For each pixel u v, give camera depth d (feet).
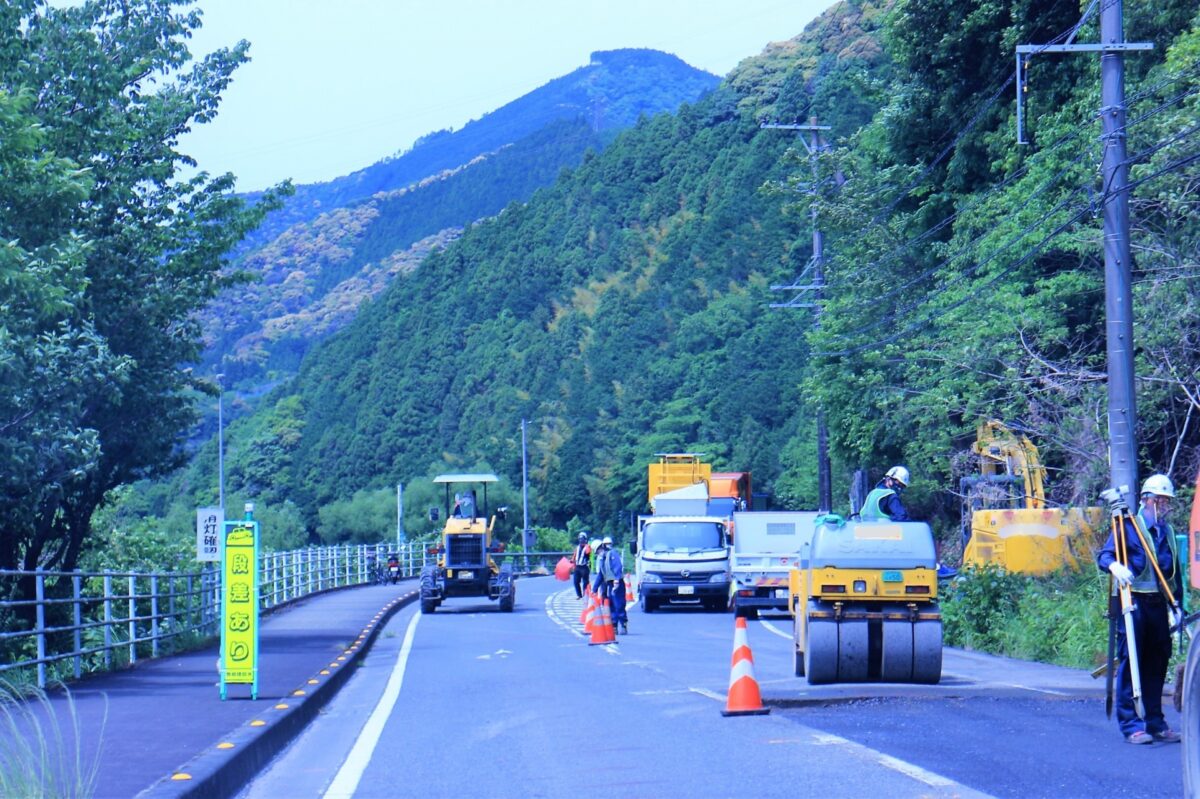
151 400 82.84
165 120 85.25
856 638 50.57
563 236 496.64
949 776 29.48
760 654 71.15
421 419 417.49
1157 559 33.83
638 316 399.85
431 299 497.46
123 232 82.79
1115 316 60.03
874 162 137.69
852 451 130.21
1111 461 60.08
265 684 51.93
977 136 117.29
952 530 118.32
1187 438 89.86
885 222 124.57
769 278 363.35
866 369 118.62
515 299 462.19
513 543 280.92
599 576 93.04
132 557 105.19
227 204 86.38
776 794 28.02
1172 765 30.37
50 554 94.07
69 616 81.71
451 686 56.29
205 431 497.05
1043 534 78.43
